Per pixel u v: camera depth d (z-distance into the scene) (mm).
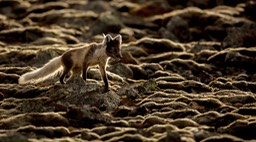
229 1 108562
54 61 41562
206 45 72938
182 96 44969
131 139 33812
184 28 85875
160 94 45688
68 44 75812
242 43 72125
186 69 59125
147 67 58688
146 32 89062
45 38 76438
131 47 69750
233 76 57812
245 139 35781
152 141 33219
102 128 36594
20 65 57625
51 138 35344
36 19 97500
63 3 111250
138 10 101688
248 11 98938
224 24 86375
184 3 109625
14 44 75938
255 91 50781
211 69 59844
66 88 42500
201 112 41844
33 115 38406
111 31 87500
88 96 41781
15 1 108812
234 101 44594
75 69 42344
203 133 35094
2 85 47938
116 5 112062
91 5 109125
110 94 42656
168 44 71875
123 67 55250
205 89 49562
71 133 36312
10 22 90500
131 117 40094
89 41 80500
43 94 43938
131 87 46625
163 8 102562
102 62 41469
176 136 32844
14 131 35438
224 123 38625
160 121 38156
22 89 45906
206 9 104938
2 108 42312
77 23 94062
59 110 40406
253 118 38844
